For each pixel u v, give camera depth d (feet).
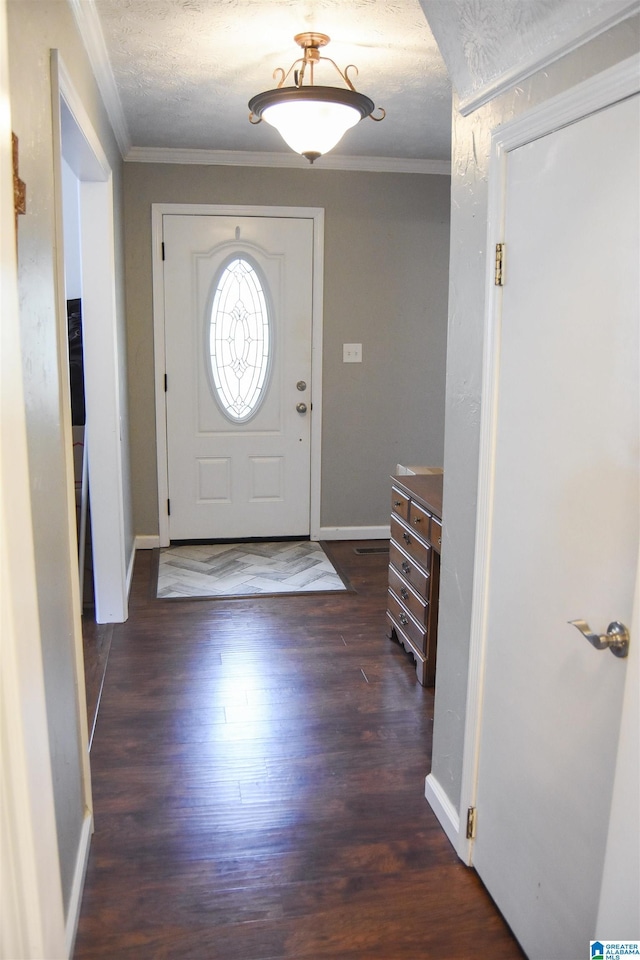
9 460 2.93
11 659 2.94
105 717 9.08
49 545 5.38
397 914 6.12
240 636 11.48
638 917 3.58
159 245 14.73
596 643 4.30
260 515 16.19
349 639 11.46
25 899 3.13
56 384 5.86
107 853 6.77
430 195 15.44
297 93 8.52
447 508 6.87
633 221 4.07
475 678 6.27
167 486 15.67
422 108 11.42
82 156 9.04
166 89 10.66
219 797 7.58
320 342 15.61
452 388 6.65
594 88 4.30
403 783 7.88
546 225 4.95
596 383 4.46
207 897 6.26
